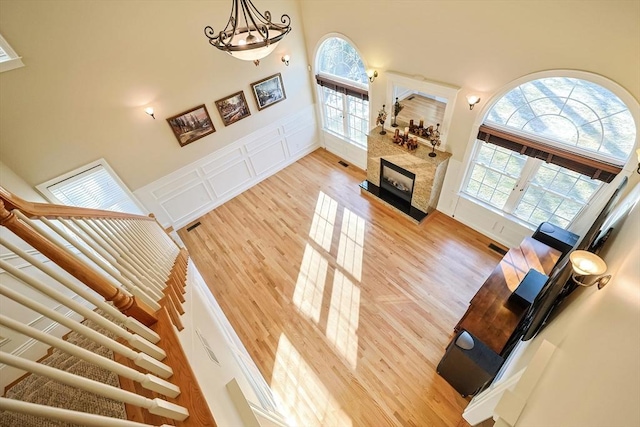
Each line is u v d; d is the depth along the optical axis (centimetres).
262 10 509
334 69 600
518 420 171
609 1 248
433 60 410
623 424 62
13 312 279
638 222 166
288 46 578
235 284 470
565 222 390
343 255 493
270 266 492
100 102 420
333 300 429
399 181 556
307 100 678
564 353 147
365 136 638
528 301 288
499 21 321
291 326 404
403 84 470
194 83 498
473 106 397
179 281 236
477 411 261
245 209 613
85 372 159
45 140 392
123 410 135
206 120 539
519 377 191
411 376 339
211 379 158
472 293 413
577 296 208
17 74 347
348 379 343
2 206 99
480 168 448
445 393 322
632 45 251
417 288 429
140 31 414
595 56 275
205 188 597
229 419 146
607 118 301
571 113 324
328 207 595
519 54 324
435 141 468
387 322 393
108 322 107
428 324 385
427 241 497
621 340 86
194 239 559
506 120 384
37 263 95
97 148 442
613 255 188
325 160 727
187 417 119
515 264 342
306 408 324
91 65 395
